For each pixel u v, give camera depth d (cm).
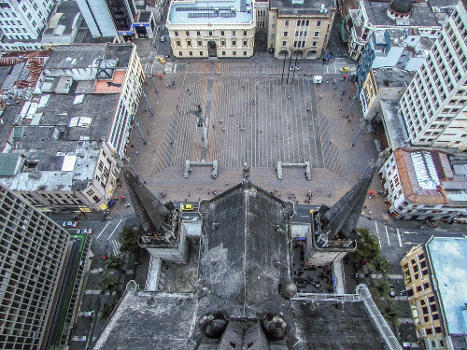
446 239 7794
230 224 5950
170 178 10500
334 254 7031
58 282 8138
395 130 10162
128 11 12988
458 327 6881
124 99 11031
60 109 10412
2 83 12069
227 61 13388
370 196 10000
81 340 8225
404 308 8356
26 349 7038
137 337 5053
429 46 11350
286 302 5522
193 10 12862
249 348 4138
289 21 12012
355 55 12938
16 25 12731
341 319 5309
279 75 12875
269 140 11225
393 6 11744
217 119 11769
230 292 5253
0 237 6316
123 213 9912
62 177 8988
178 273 8250
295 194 10081
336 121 11612
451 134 9162
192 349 4697
